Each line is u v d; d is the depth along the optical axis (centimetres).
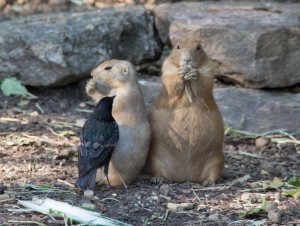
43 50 1548
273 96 1480
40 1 1916
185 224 984
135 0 1861
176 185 1139
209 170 1153
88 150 1070
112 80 1120
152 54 1677
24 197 1066
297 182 1148
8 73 1580
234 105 1463
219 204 1061
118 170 1113
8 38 1574
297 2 1791
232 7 1648
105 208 1030
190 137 1120
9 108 1525
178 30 1525
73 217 981
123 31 1627
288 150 1364
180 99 1121
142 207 1039
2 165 1209
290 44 1470
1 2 1919
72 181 1143
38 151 1293
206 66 1130
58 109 1538
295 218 1012
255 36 1454
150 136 1128
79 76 1569
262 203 1050
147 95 1516
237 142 1409
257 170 1253
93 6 1888
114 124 1084
